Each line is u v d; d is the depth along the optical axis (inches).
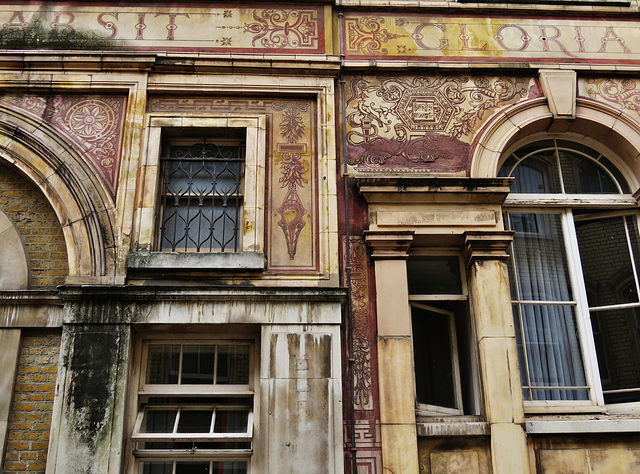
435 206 283.3
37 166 278.7
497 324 267.9
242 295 254.7
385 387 256.2
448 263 288.8
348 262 274.1
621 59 319.0
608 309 293.6
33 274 268.1
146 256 261.9
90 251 264.4
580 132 312.8
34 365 255.9
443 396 273.6
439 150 296.0
